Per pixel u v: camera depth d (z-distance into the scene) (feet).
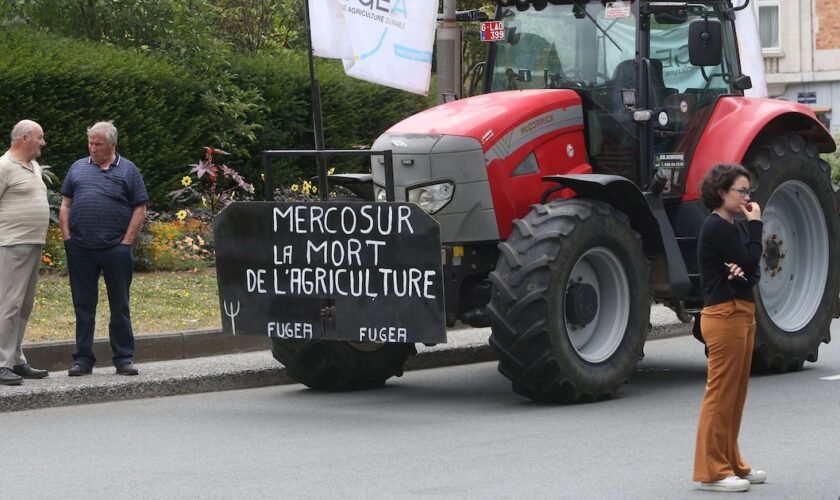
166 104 89.71
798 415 50.26
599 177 53.21
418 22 58.08
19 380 55.31
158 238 82.48
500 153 54.34
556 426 48.78
